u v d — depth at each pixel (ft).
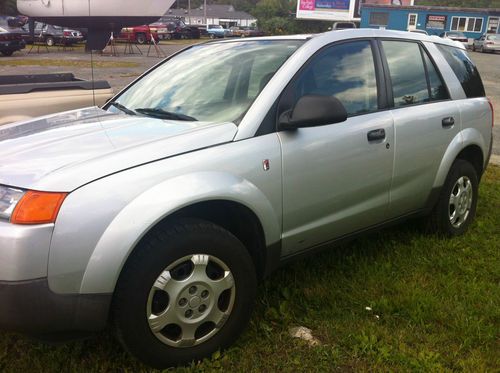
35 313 7.16
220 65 11.18
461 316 9.97
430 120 12.46
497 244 13.64
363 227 11.48
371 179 11.10
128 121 9.96
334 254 12.74
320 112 9.04
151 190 7.72
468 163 14.10
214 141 8.68
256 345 9.11
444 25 144.25
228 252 8.48
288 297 10.68
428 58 13.32
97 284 7.36
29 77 18.02
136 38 110.63
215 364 8.52
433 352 8.88
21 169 7.70
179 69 11.97
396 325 9.80
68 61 68.80
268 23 196.65
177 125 9.40
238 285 8.75
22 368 8.48
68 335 7.65
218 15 297.94
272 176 9.11
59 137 9.07
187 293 8.14
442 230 13.70
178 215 8.29
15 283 7.00
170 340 8.20
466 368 8.46
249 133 9.05
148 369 8.39
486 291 11.04
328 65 10.71
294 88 9.87
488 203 17.17
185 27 136.67
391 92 11.86
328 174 10.09
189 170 8.16
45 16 67.26
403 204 12.27
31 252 7.01
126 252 7.43
